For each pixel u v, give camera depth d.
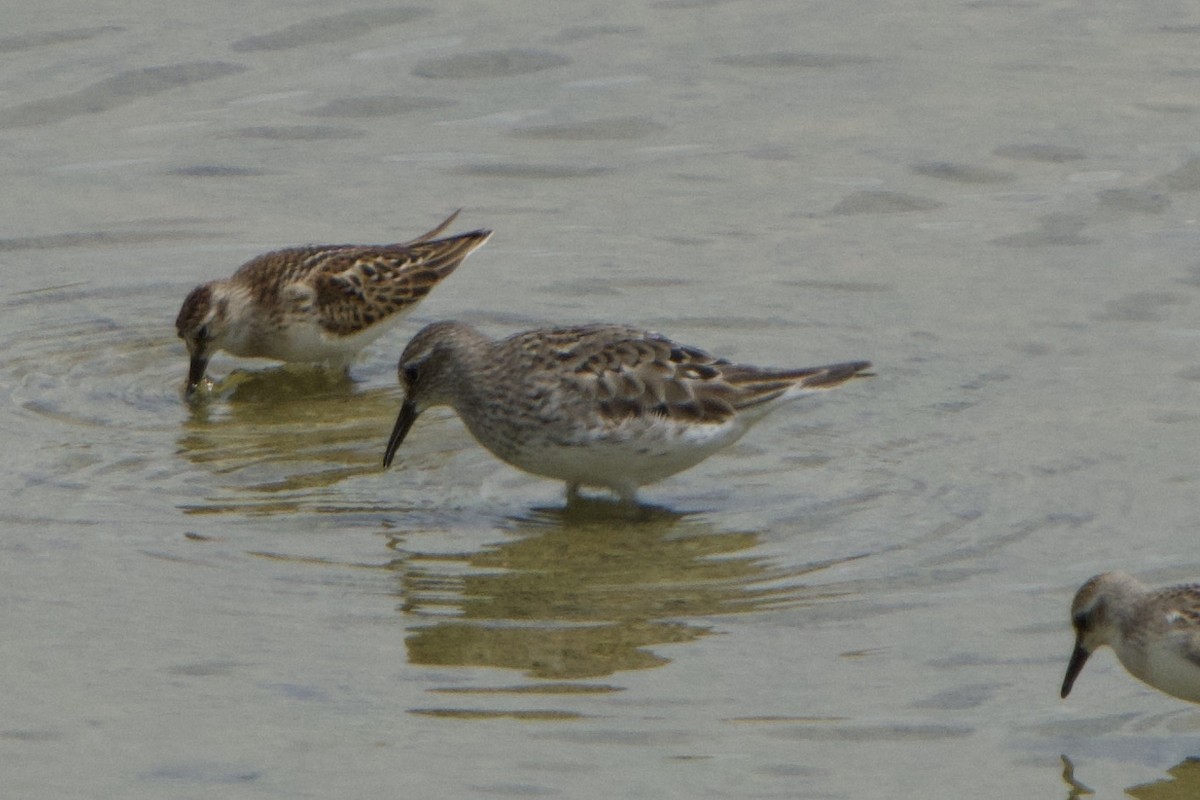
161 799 10.70
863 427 16.19
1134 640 11.59
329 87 23.42
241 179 21.47
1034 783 10.90
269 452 15.96
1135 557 13.62
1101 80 23.16
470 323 18.19
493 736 11.38
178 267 19.73
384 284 18.28
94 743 11.28
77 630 12.66
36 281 19.42
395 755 11.15
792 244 19.89
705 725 11.51
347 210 20.80
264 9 25.41
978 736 11.40
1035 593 13.16
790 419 16.42
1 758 11.12
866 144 21.89
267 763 11.07
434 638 12.59
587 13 25.47
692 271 19.36
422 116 22.83
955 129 22.12
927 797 10.73
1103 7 25.42
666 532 14.36
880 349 17.61
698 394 14.57
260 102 23.03
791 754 11.16
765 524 14.46
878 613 12.92
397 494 15.09
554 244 20.03
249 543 14.06
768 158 21.70
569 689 11.95
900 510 14.59
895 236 20.00
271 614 12.91
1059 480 14.96
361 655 12.36
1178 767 11.07
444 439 16.31
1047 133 21.94
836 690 11.92
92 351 18.12
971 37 24.53
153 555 13.80
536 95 23.25
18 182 21.23
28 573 13.47
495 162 21.81
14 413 16.62
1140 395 16.47
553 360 14.64
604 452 14.54
